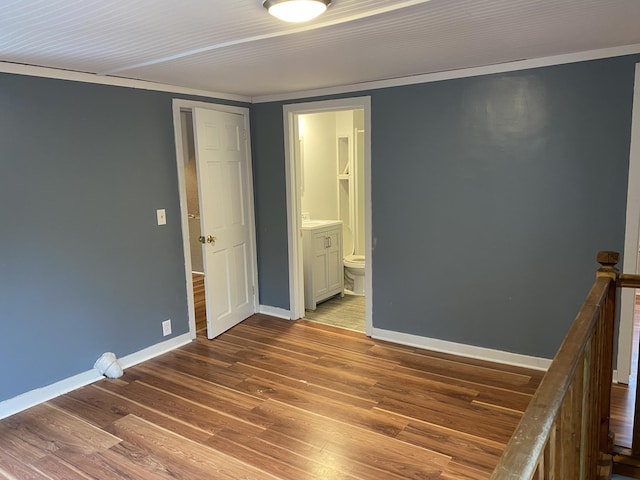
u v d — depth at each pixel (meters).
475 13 2.10
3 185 2.86
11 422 2.85
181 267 4.04
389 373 3.43
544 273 3.34
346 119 5.82
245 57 2.84
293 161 4.49
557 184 3.21
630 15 2.19
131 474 2.35
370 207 4.03
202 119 3.97
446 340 3.81
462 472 2.31
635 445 2.23
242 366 3.61
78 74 3.19
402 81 3.69
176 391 3.22
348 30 2.30
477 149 3.46
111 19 2.04
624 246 3.05
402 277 3.96
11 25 2.09
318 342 4.07
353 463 2.40
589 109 3.04
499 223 3.46
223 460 2.45
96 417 2.89
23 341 3.01
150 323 3.82
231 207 4.40
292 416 2.87
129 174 3.57
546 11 2.11
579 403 1.60
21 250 2.97
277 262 4.73
